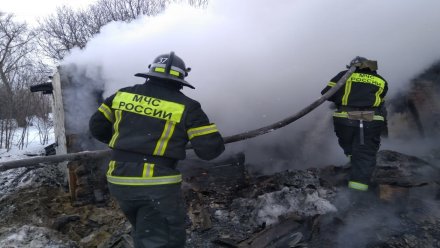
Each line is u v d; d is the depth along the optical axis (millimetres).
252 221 3391
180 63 2363
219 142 2260
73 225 3521
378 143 3242
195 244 3076
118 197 2178
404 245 2768
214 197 3959
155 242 2123
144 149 2139
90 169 4000
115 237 3178
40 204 3914
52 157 2518
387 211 3201
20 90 9812
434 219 3055
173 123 2172
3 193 4516
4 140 8500
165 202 2119
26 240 3059
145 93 2268
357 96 3189
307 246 2863
